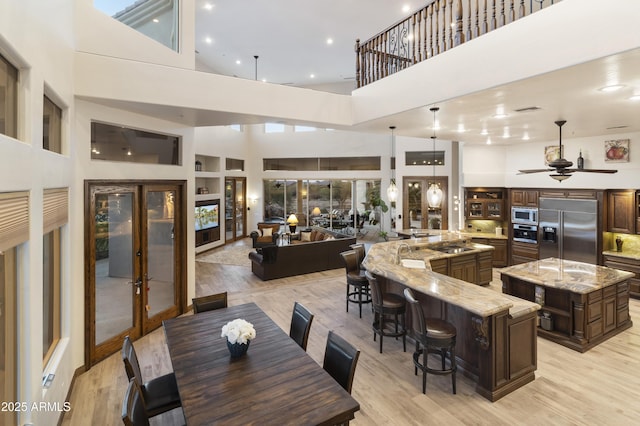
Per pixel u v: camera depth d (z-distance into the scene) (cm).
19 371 224
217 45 909
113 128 443
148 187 486
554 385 354
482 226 909
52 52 287
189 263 570
